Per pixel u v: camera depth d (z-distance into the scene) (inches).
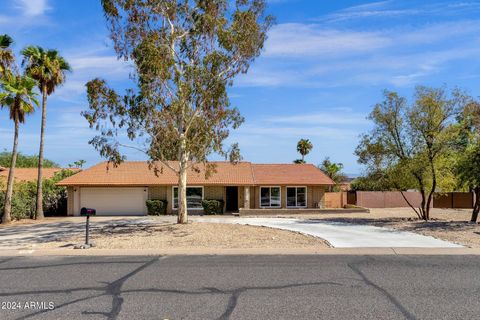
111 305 287.9
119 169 1438.2
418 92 1012.5
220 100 757.3
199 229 729.6
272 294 313.0
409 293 314.2
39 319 259.0
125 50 732.0
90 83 709.9
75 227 905.5
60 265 434.3
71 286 341.1
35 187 1285.7
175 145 773.3
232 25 748.6
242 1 767.1
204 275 378.6
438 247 531.5
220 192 1382.9
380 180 946.7
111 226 853.8
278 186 1412.4
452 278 363.9
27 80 1101.1
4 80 1083.9
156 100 723.4
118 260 461.7
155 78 708.7
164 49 722.8
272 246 547.8
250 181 1382.9
